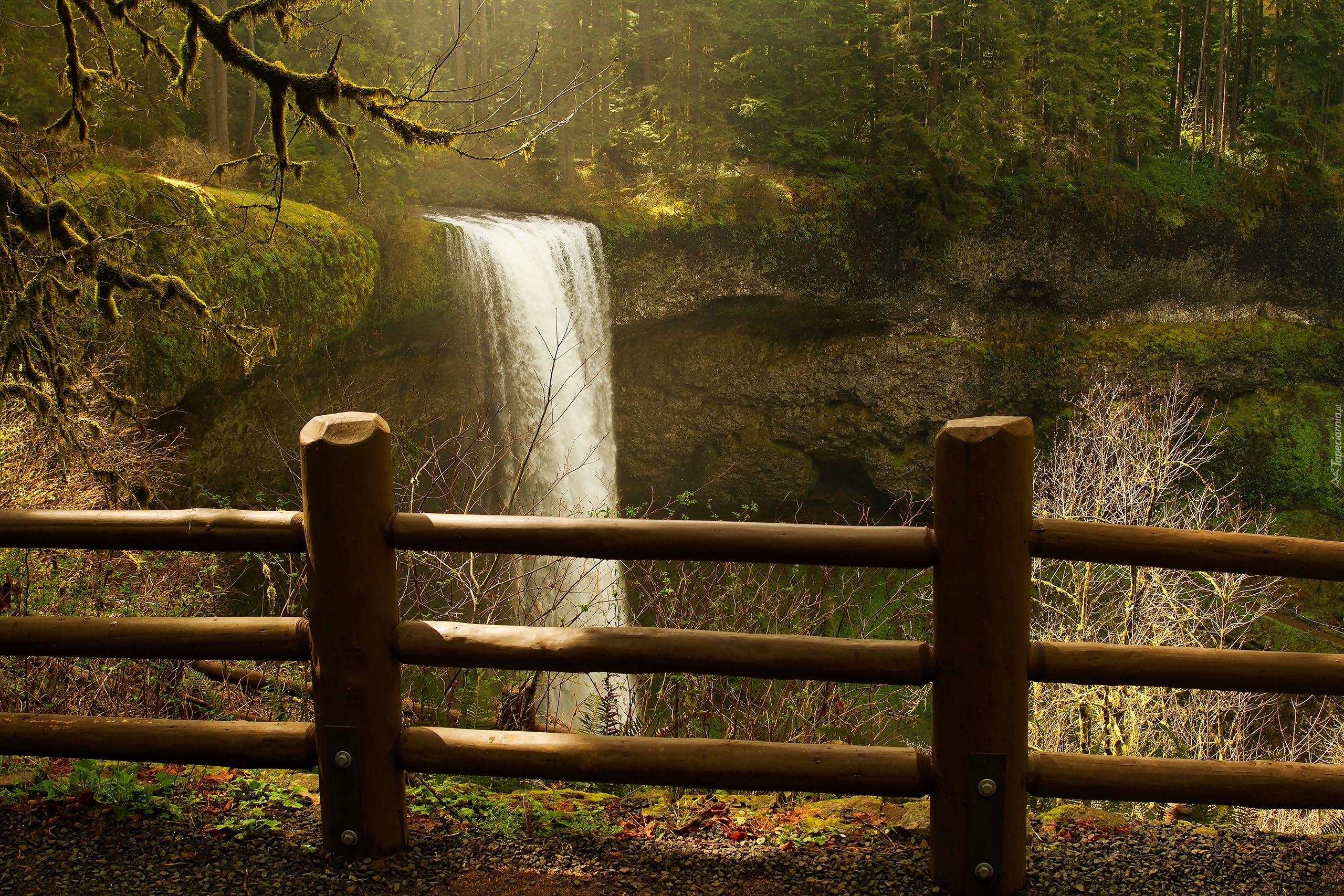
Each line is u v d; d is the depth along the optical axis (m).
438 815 3.69
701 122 28.39
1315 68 39.69
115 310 6.19
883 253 29.34
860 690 9.73
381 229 19.34
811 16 31.34
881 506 32.56
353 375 19.92
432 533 3.12
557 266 24.05
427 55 21.98
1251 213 33.38
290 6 5.88
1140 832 3.61
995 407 30.86
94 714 5.27
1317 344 33.94
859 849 3.45
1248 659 3.03
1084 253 31.22
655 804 4.02
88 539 3.27
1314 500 33.44
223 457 16.92
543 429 23.48
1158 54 36.53
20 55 15.90
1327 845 3.49
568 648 3.12
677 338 29.02
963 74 30.78
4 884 3.14
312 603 3.13
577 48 27.94
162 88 18.03
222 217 14.73
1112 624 15.37
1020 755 3.02
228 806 3.66
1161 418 30.81
